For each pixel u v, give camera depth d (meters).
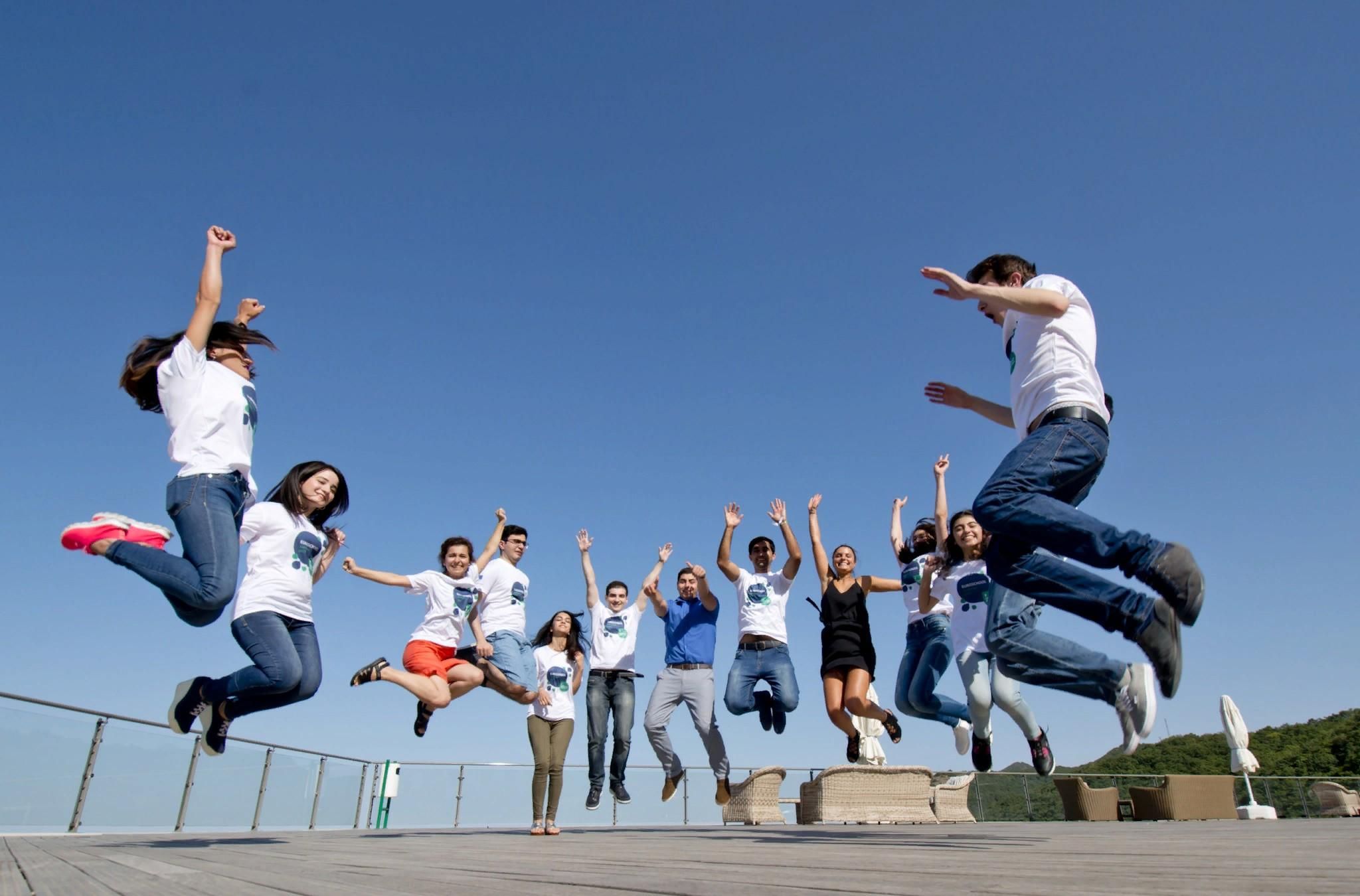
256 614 3.23
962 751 5.85
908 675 5.67
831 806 9.00
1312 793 12.50
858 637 5.10
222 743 3.26
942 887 1.39
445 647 5.39
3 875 2.00
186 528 2.92
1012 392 2.59
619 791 6.31
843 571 5.33
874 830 5.31
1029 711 5.09
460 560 5.57
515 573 6.60
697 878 1.67
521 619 6.48
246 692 3.19
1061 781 11.18
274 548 3.37
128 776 6.88
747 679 6.08
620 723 6.32
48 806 6.12
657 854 2.65
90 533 2.84
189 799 7.55
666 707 6.39
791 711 6.09
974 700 5.14
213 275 3.19
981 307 2.90
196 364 3.10
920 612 5.67
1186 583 2.06
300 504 3.47
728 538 6.38
